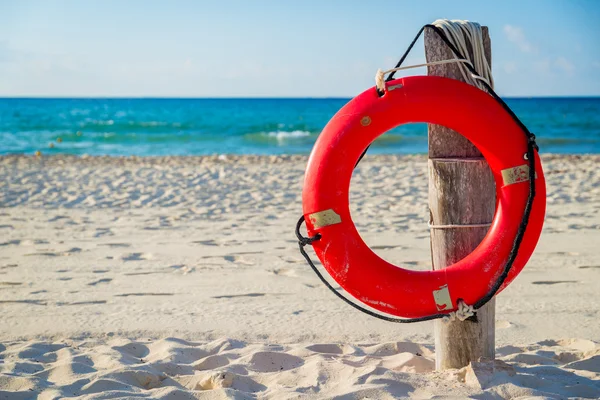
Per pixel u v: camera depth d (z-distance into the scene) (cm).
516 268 263
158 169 1293
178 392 264
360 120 261
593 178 1030
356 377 276
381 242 596
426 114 260
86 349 335
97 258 554
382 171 1188
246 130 3159
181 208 813
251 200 873
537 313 397
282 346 342
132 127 3306
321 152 264
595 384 274
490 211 274
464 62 265
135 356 332
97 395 258
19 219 743
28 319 394
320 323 385
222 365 315
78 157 1677
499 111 261
